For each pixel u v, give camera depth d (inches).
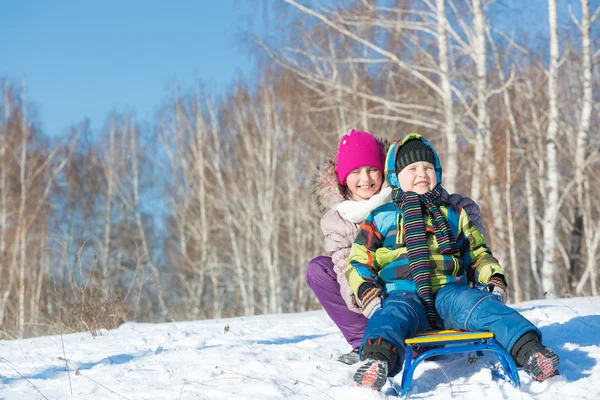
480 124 591.2
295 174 1017.5
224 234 1184.2
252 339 197.3
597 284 738.8
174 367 151.9
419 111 759.1
